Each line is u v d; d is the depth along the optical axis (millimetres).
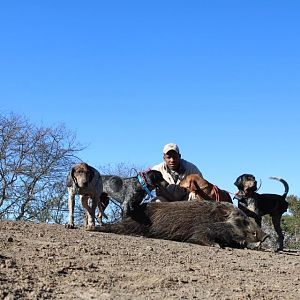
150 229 11742
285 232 31188
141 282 7105
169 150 13234
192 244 11219
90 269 7469
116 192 12914
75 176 11633
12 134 28406
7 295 5988
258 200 13930
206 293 6914
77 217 28031
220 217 11719
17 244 8586
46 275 6910
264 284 7746
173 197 12844
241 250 11078
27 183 28469
